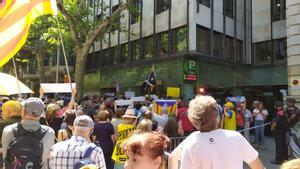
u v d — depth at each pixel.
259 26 25.61
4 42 5.06
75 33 20.98
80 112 7.60
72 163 4.02
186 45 21.80
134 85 25.95
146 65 24.80
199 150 3.26
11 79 8.77
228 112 12.96
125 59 27.77
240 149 3.33
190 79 21.62
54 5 5.60
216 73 23.50
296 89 17.30
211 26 23.14
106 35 30.06
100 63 31.06
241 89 25.61
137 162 2.29
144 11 25.86
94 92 31.56
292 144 10.22
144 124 6.60
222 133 3.34
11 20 5.12
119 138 7.70
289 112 11.80
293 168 2.00
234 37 25.20
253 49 25.94
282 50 24.28
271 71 24.45
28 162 4.04
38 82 42.47
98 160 4.13
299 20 17.48
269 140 18.19
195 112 3.38
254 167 3.38
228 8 24.94
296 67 17.42
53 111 8.34
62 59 37.81
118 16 22.02
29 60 33.94
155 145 2.30
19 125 4.24
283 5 24.25
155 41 24.52
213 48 23.31
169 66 22.61
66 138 6.37
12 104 5.08
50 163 4.15
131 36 27.12
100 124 8.27
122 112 9.47
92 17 28.05
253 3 26.11
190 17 21.80
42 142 4.20
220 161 3.23
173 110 11.55
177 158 3.59
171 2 23.30
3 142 4.24
